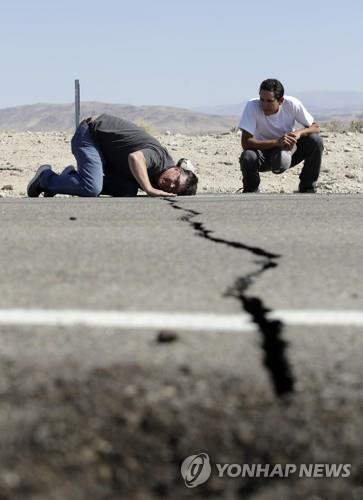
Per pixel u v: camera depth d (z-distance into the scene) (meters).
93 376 1.73
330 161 12.88
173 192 7.04
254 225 4.53
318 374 1.76
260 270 2.97
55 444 1.45
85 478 1.34
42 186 7.22
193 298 2.46
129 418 1.54
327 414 1.57
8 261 3.16
